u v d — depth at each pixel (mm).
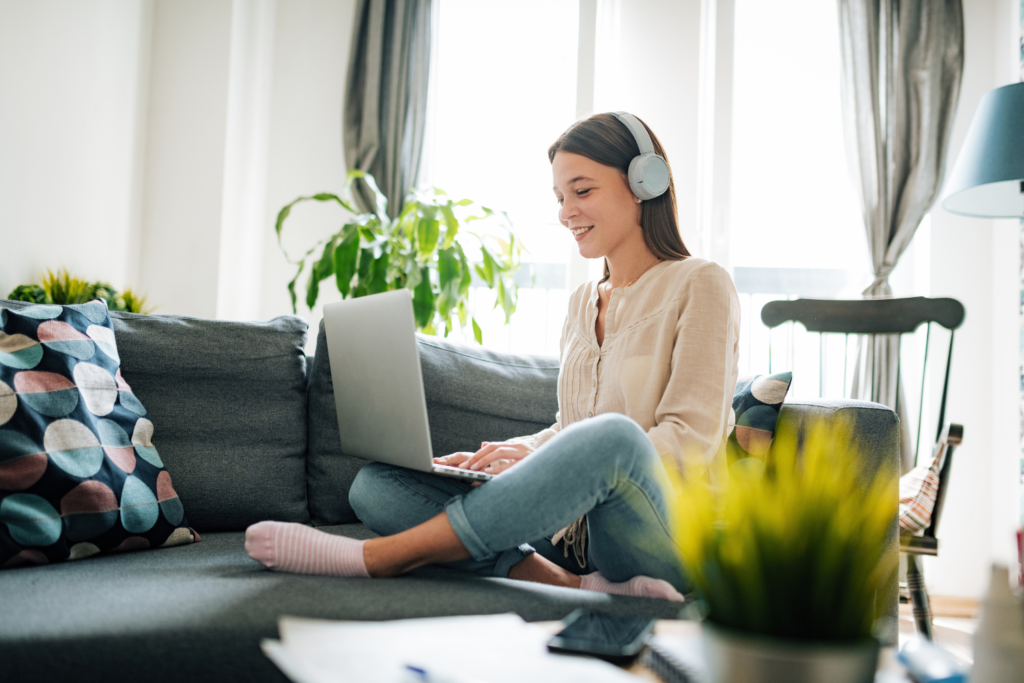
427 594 848
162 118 2717
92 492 1122
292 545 937
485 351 1755
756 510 470
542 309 3219
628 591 961
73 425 1159
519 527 877
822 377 2186
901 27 2912
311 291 2428
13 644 700
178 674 727
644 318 1199
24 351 1183
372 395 1118
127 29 2514
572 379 1296
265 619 759
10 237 1923
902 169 2883
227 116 2717
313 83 3088
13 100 1916
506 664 544
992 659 472
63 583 904
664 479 926
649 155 1231
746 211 3154
